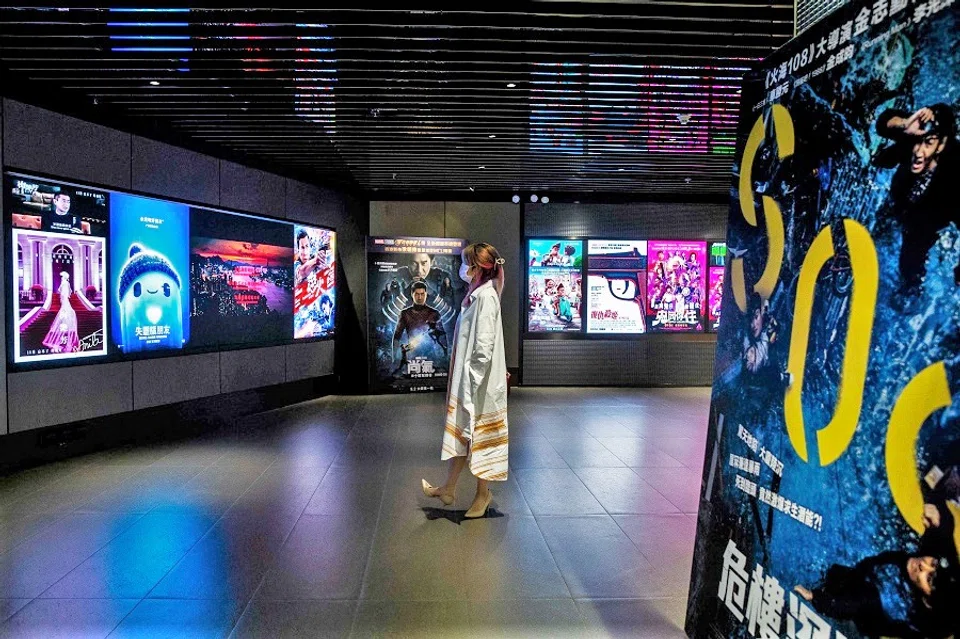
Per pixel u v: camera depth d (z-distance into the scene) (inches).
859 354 60.6
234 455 210.1
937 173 53.1
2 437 187.2
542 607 104.0
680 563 122.1
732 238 86.4
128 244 228.5
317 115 231.5
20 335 192.2
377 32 164.1
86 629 96.7
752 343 79.7
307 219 325.4
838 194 65.1
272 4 147.7
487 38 166.1
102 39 169.0
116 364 224.4
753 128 82.7
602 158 297.9
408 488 171.8
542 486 173.6
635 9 150.6
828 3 72.0
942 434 51.1
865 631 57.9
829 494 63.7
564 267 388.2
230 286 276.8
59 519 146.1
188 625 97.7
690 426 262.2
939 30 53.7
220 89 202.2
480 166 313.9
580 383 390.3
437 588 110.7
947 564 50.1
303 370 323.6
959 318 50.2
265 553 126.0
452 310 354.6
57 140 202.7
